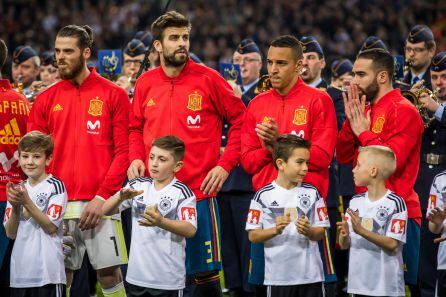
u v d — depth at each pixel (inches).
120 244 348.5
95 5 1131.3
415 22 1062.4
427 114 382.9
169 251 314.2
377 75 331.3
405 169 332.2
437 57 388.8
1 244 335.6
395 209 311.7
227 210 420.5
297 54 324.5
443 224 323.6
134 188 322.0
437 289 330.3
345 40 1004.6
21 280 319.3
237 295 421.4
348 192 446.0
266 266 314.3
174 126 335.6
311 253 311.6
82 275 362.9
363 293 313.0
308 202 312.5
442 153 378.9
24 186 317.1
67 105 343.6
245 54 470.6
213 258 336.8
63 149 344.2
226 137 443.5
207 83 337.1
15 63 511.8
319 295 313.4
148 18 1061.8
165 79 339.0
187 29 333.4
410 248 331.3
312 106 323.6
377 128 331.3
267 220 314.3
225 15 1077.1
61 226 323.6
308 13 1058.7
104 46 1047.6
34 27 1099.3
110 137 346.6
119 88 347.3
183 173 334.6
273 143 313.0
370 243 311.9
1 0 1121.4
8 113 343.0
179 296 317.4
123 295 355.6
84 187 342.3
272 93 331.9
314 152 319.3
